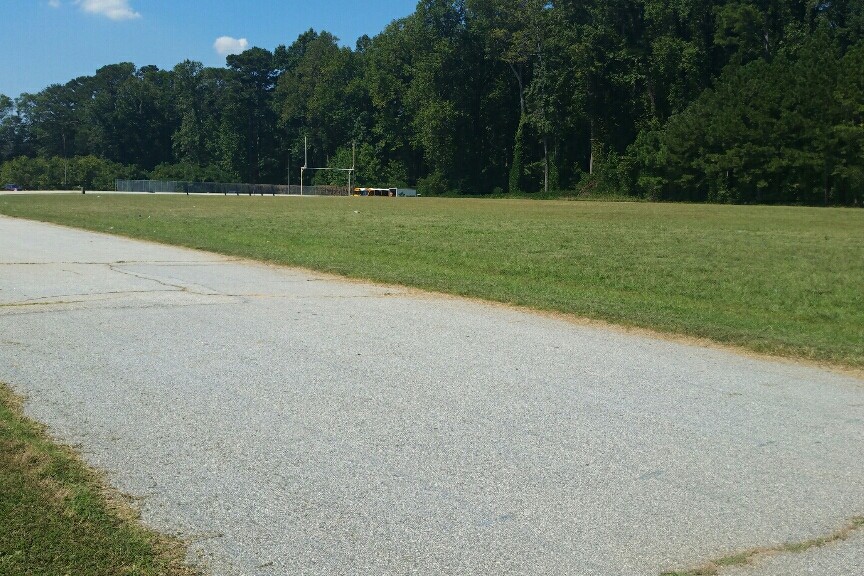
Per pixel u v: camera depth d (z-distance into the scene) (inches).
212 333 353.1
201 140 5236.2
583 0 3725.4
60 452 200.1
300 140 4955.7
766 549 158.7
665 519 170.7
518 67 4146.2
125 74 5949.8
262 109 5157.5
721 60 3656.5
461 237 1016.9
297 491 181.3
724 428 233.0
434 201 3078.2
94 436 214.4
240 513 169.6
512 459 203.5
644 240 1008.2
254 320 387.2
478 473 193.6
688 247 913.5
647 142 3454.7
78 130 5625.0
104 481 184.4
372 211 1877.5
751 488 188.4
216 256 706.8
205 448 207.0
